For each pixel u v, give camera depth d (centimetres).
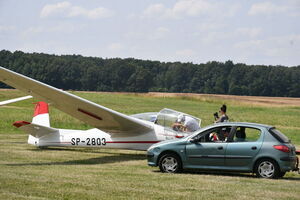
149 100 8106
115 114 1845
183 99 8925
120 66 17700
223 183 1259
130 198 1017
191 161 1455
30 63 18162
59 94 1734
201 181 1285
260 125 1438
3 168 1466
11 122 3572
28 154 1922
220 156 1423
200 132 1472
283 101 11338
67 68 17738
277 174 1373
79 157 1892
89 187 1135
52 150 2128
